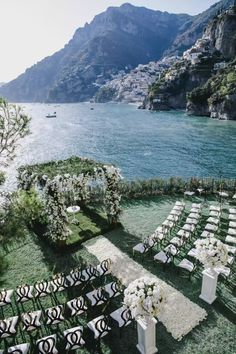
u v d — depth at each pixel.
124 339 11.07
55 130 94.44
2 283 14.54
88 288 13.90
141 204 24.66
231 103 107.38
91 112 180.12
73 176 20.62
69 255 17.00
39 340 9.87
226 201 24.86
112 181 19.34
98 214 22.23
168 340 10.87
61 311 11.16
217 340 10.84
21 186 22.47
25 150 61.41
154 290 9.48
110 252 16.98
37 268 15.88
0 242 10.37
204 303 12.68
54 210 16.78
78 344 9.94
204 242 12.66
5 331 10.62
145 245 16.03
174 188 27.12
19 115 11.42
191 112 132.75
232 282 14.14
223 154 56.69
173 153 58.69
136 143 70.31
